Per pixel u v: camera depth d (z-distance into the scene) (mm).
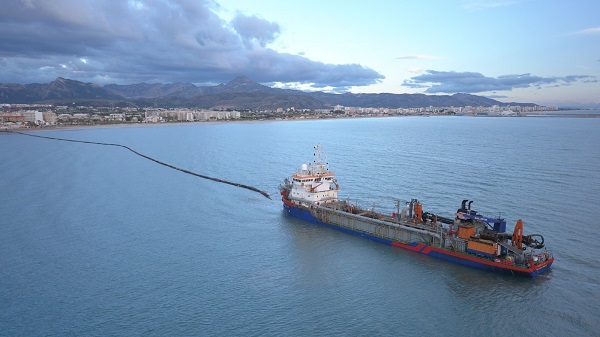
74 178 124625
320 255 63312
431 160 150750
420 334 42219
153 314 45281
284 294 50250
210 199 99812
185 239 69812
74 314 45344
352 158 160375
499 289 51344
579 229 69062
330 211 77312
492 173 120750
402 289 51875
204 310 46188
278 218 84375
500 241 57844
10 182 117062
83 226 76312
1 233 72125
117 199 98312
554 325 43094
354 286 52656
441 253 61156
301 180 84188
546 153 165750
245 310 46312
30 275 55156
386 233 68938
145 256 61875
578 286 50750
